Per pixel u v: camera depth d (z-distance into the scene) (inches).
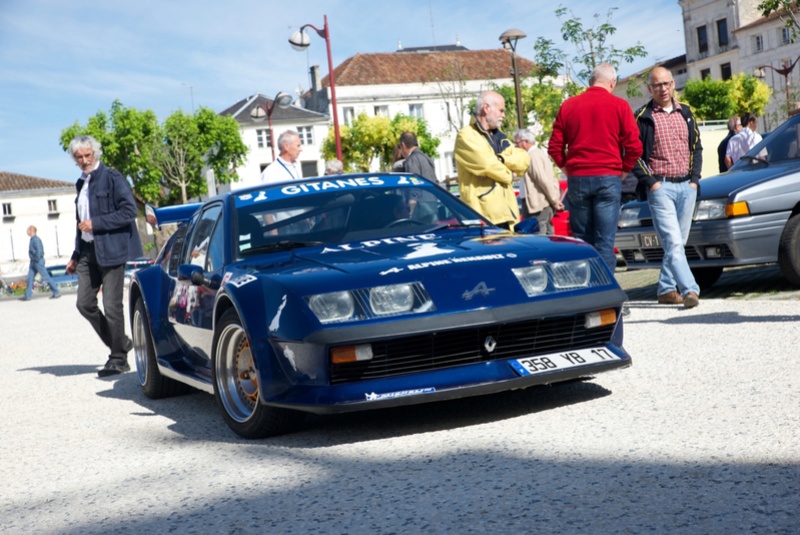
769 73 2519.7
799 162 357.7
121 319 330.0
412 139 418.0
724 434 148.6
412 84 3255.4
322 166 3203.7
